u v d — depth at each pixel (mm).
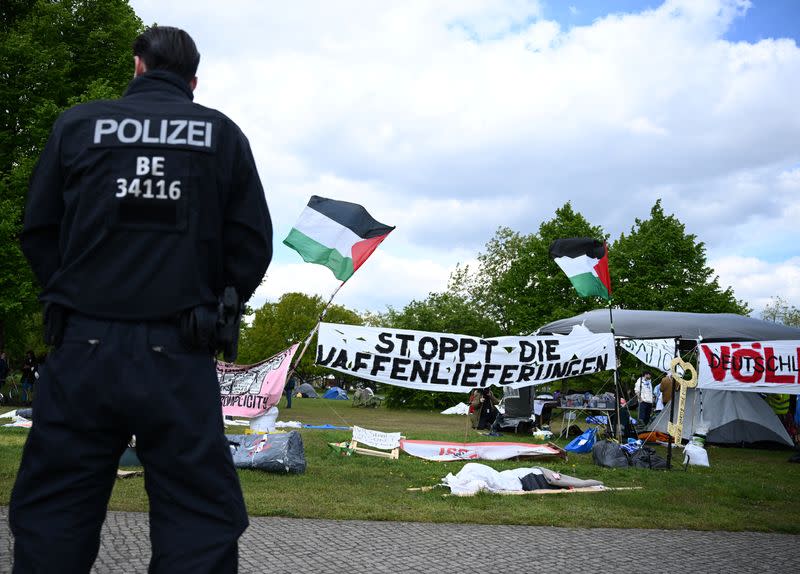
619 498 7387
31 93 22547
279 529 5387
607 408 14852
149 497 1877
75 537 1779
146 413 1791
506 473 7918
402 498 6902
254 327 64938
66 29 23891
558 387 32219
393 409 29953
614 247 37781
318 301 69000
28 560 1733
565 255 11445
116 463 1901
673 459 12086
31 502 1782
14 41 22047
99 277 1825
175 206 1857
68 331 1834
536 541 5340
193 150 1893
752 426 15656
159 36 2107
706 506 7137
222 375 9828
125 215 1842
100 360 1786
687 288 35188
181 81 2076
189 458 1818
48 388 1814
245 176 1993
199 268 1881
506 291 39781
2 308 20609
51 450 1779
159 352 1813
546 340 10352
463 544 5145
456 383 9961
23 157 22016
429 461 10211
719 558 4992
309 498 6633
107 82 21734
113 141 1873
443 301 34500
